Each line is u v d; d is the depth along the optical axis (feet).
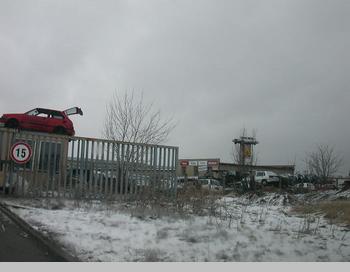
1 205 40.11
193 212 42.93
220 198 53.67
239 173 134.51
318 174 144.05
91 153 53.06
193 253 25.55
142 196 50.44
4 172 48.67
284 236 32.35
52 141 50.96
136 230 31.76
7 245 25.71
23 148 47.52
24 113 76.89
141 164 55.83
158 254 24.66
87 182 52.37
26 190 48.85
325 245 29.78
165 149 57.57
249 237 30.83
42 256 23.98
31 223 31.78
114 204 46.93
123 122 77.87
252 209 51.57
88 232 29.96
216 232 32.04
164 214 39.75
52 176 50.39
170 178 57.62
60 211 39.27
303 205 56.18
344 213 46.16
